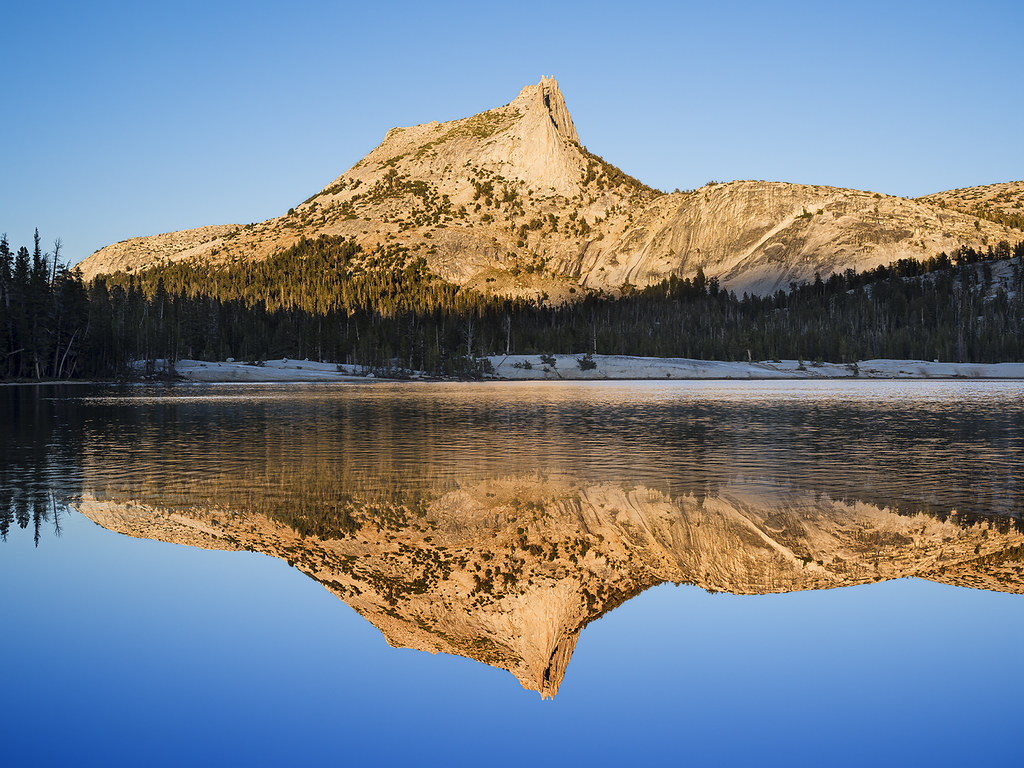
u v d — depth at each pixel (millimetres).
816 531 27797
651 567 24203
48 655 17297
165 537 26297
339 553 25047
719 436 56344
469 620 20125
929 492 33938
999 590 22109
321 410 82812
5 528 27203
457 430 61031
